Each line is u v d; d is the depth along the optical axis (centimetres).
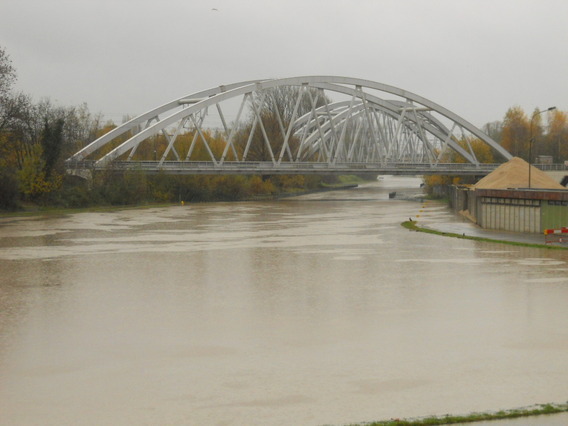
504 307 2862
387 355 2164
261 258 4566
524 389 1814
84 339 2406
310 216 8956
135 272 3975
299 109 16525
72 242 5716
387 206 11350
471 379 1909
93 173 10962
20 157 10269
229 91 12425
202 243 5597
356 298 3103
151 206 11050
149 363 2112
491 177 8588
